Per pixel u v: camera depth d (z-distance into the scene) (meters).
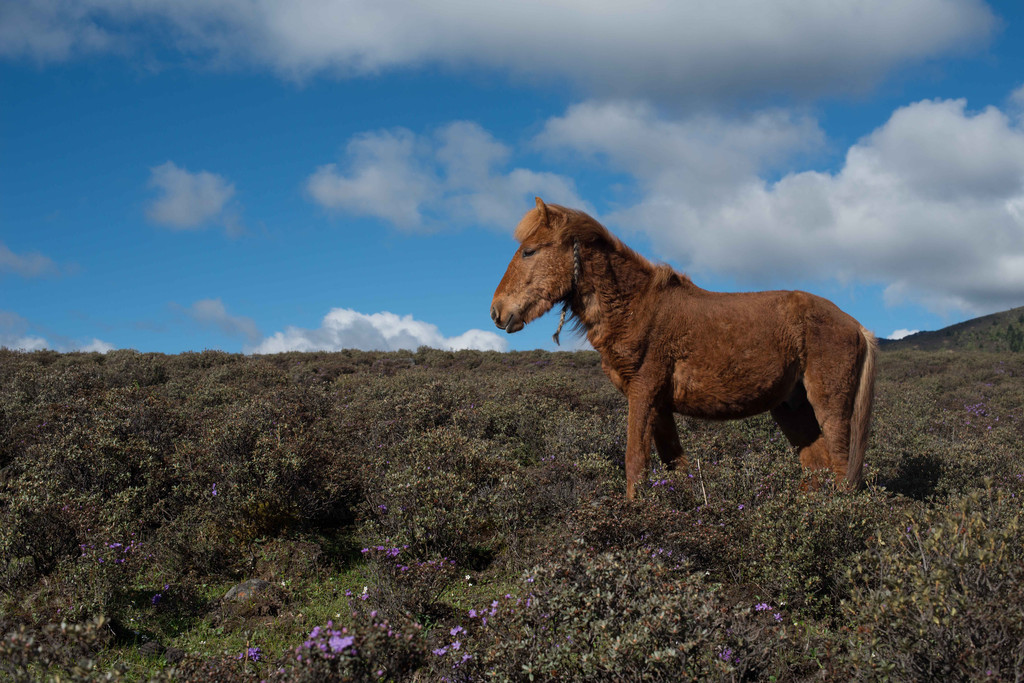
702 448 5.95
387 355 23.02
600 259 4.83
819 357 4.54
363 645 2.46
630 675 2.48
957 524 3.07
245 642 3.44
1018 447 8.10
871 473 5.09
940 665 2.44
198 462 5.44
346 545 4.91
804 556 3.40
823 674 2.69
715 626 2.61
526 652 2.62
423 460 5.47
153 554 4.53
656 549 3.56
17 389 9.01
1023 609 2.44
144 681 3.01
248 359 18.66
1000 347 82.94
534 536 4.80
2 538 3.98
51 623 3.33
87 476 5.54
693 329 4.63
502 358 22.62
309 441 5.58
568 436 7.02
